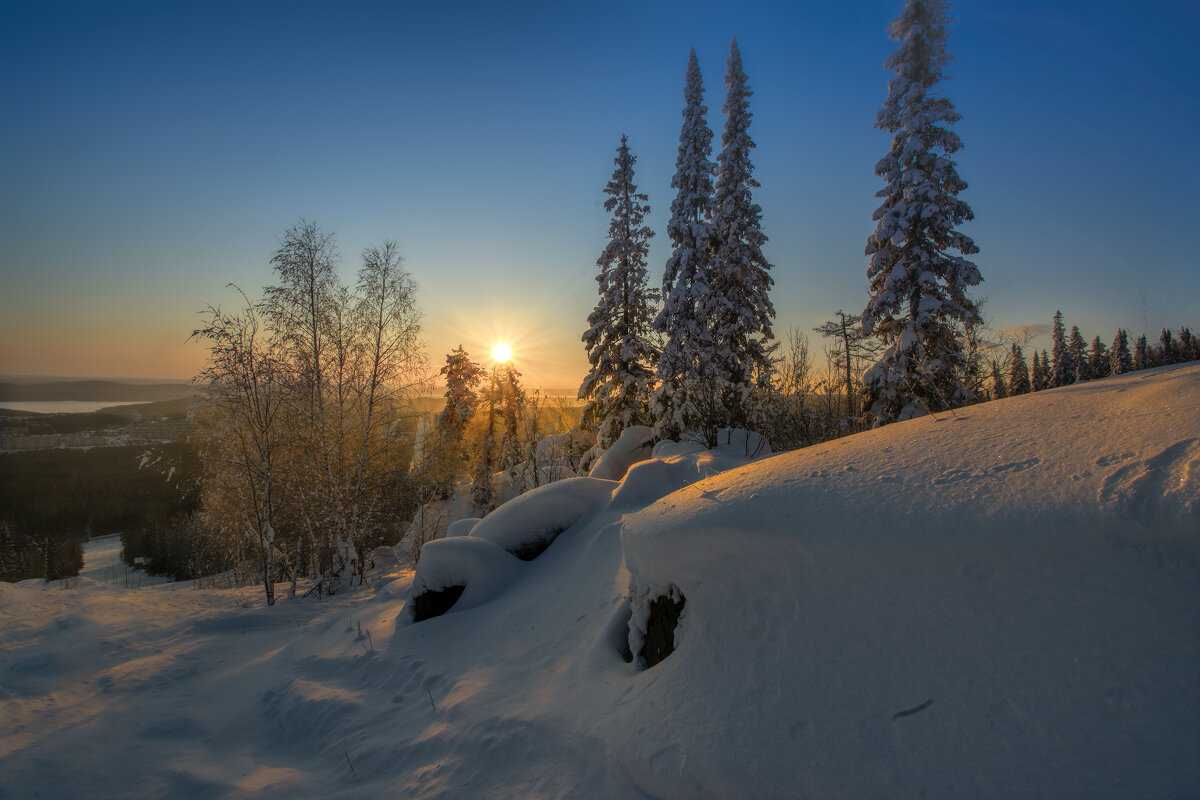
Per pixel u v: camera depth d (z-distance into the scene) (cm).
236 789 411
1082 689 205
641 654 407
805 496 342
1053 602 229
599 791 309
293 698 575
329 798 383
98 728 556
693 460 834
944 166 1413
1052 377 4159
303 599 1209
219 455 1502
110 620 978
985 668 229
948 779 211
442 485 2191
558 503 799
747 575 326
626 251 1905
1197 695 184
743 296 1792
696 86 1777
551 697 425
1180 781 170
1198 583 205
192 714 590
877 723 242
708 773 268
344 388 1330
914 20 1463
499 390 2839
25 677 705
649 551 383
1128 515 231
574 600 584
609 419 1942
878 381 1498
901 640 256
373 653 652
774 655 294
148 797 420
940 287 1417
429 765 390
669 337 1769
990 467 314
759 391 1770
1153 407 331
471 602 699
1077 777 188
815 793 235
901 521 288
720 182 1792
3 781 449
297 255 1262
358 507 1376
